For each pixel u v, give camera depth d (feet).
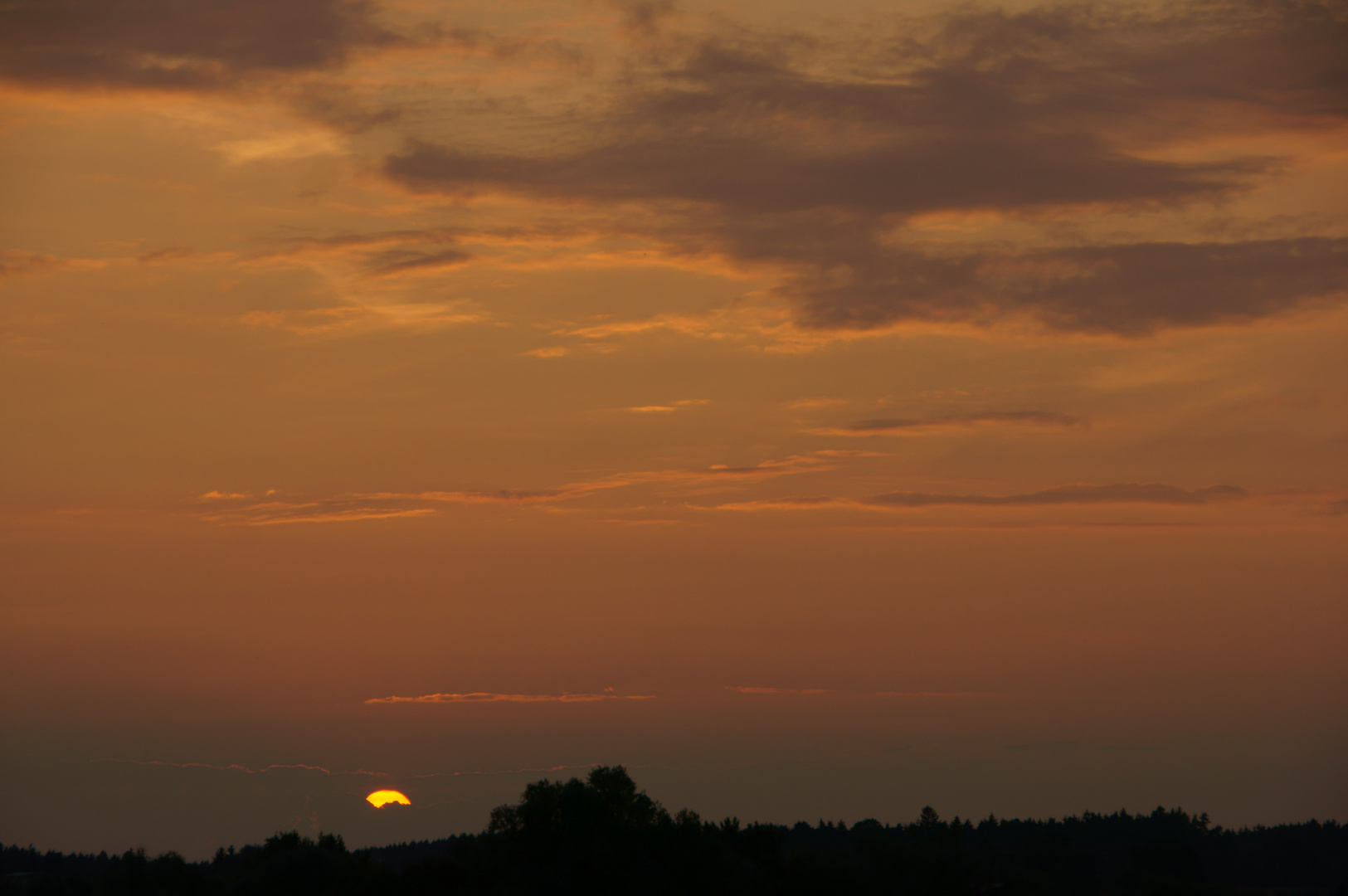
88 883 574.56
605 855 565.12
